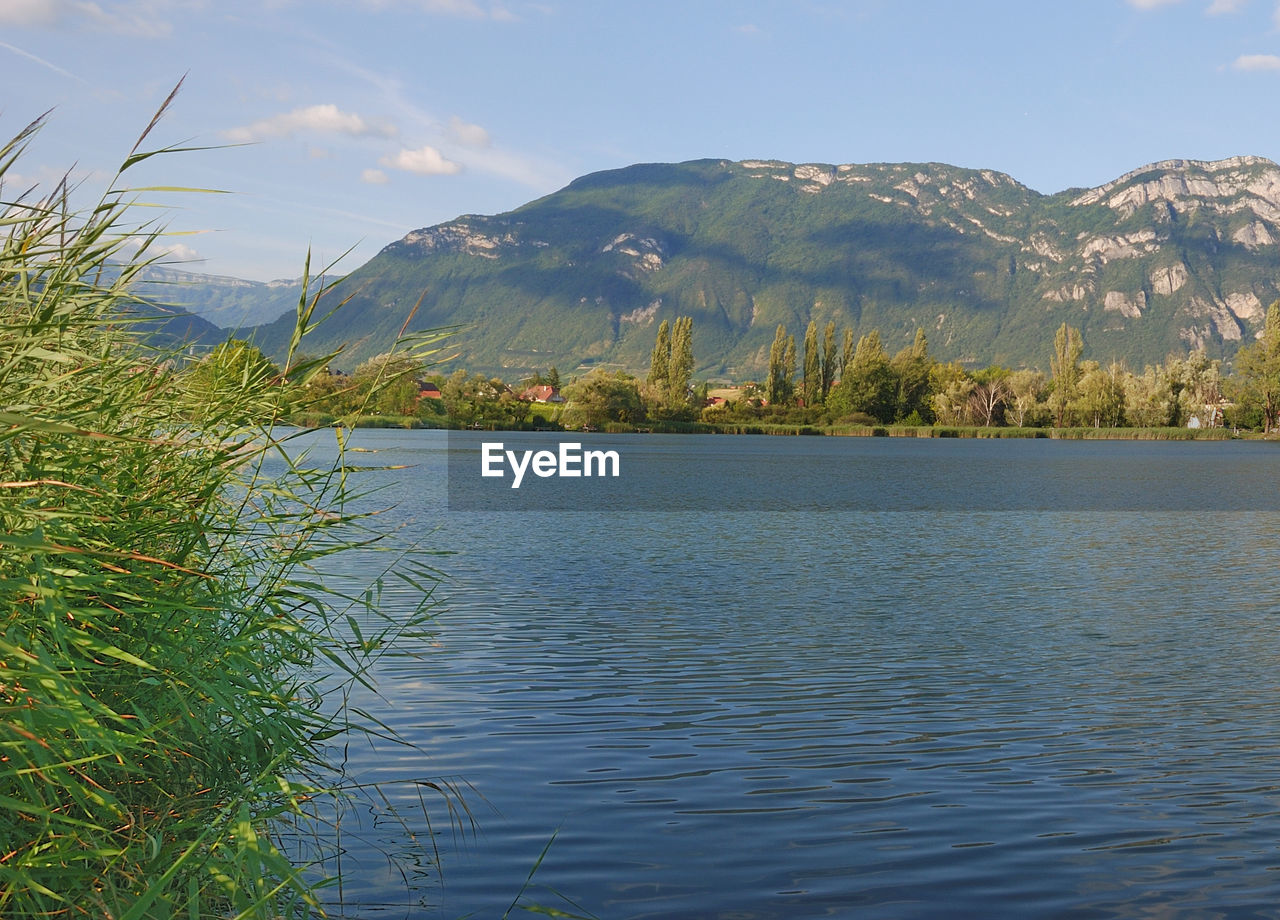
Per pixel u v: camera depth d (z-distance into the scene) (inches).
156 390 223.5
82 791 175.8
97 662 211.6
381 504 1528.1
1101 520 1451.8
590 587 768.9
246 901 193.0
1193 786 339.0
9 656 164.9
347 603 655.8
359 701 430.3
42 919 170.4
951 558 996.6
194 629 229.1
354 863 265.0
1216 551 1082.1
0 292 184.2
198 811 218.1
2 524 179.2
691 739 387.2
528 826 294.4
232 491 258.2
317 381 242.1
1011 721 419.5
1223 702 452.8
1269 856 279.6
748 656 538.0
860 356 6328.7
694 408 6112.2
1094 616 674.2
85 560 192.7
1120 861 275.3
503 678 478.0
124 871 192.5
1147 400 5482.3
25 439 202.2
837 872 266.5
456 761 354.6
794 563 941.2
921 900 250.8
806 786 334.0
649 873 264.2
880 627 625.3
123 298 210.8
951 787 336.2
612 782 335.0
